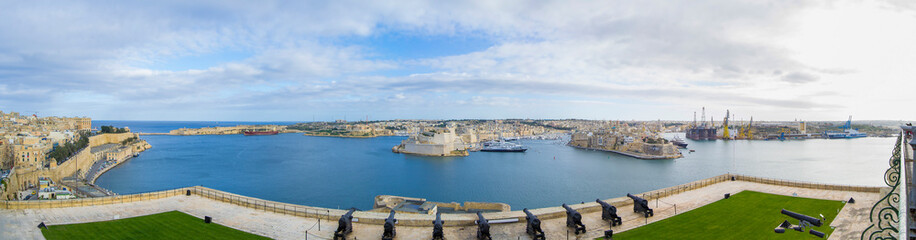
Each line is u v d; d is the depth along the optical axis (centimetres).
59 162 14238
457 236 3731
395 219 4019
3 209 4397
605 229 3844
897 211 1398
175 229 3878
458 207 6494
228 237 3672
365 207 11881
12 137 14500
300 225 4066
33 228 3831
